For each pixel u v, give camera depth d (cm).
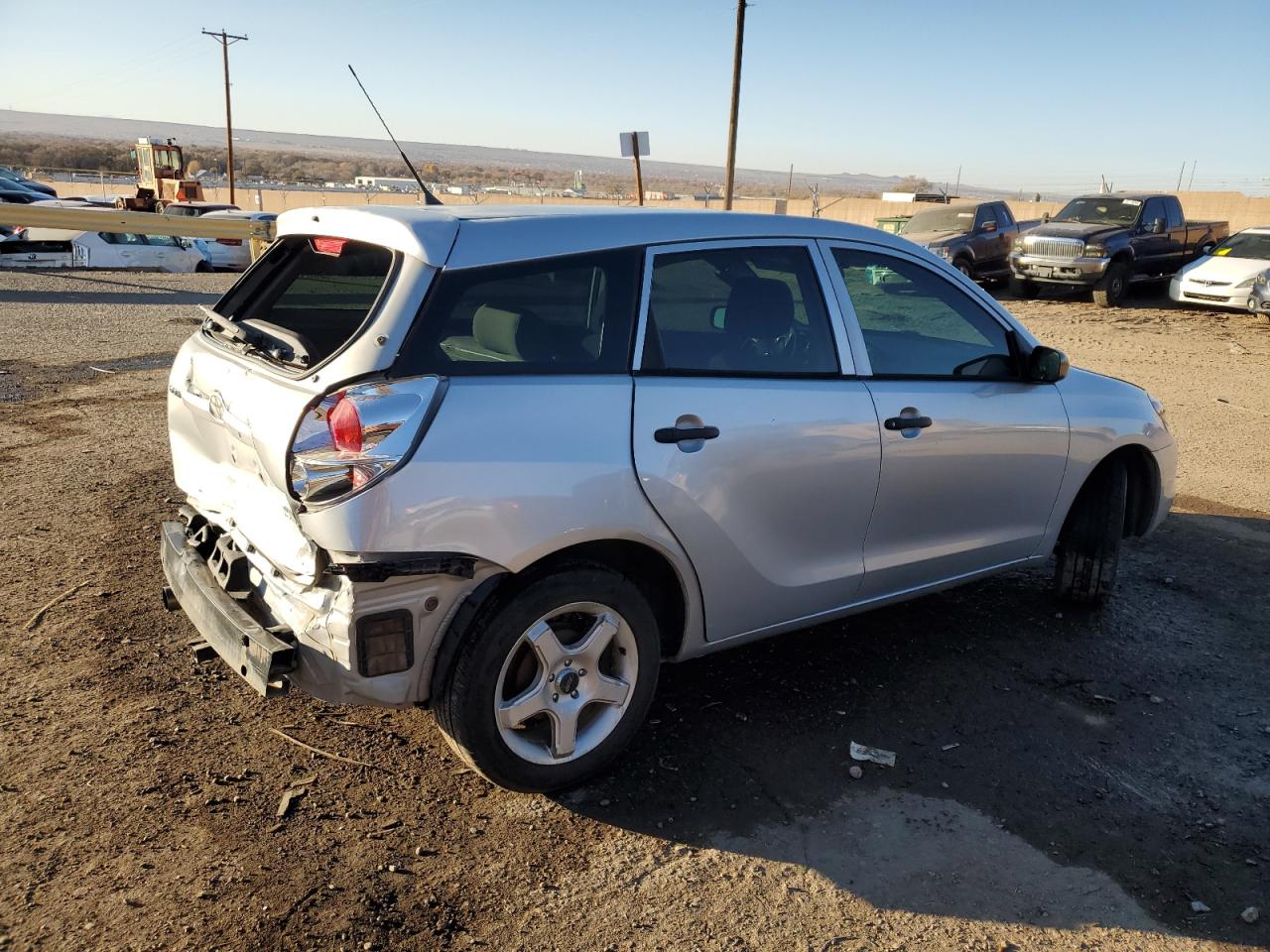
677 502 323
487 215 318
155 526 556
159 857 291
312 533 275
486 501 284
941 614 488
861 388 376
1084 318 1772
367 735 362
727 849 308
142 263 2056
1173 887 298
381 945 263
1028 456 432
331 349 322
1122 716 396
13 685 380
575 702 320
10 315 1313
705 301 345
